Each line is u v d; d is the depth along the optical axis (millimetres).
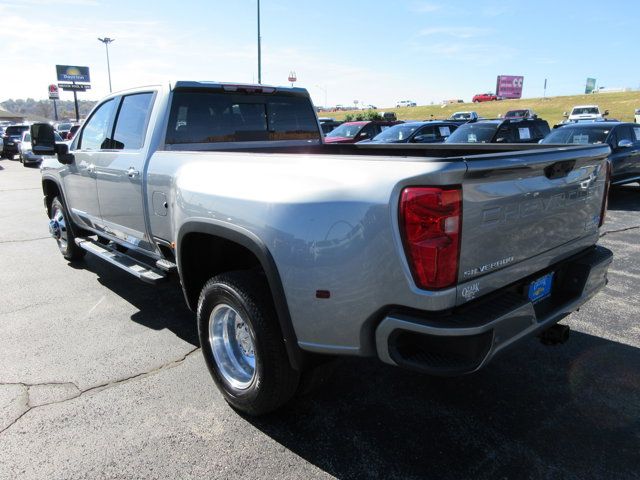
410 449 2678
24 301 4914
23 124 27109
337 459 2607
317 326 2406
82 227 5496
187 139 3939
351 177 2279
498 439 2742
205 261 3355
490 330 2150
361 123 17438
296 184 2451
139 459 2621
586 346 3805
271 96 4543
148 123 3869
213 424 2914
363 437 2783
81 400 3164
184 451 2682
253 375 2881
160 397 3199
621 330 4074
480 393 3203
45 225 8695
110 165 4230
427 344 2199
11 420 2959
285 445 2723
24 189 13820
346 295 2281
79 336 4102
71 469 2551
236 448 2703
